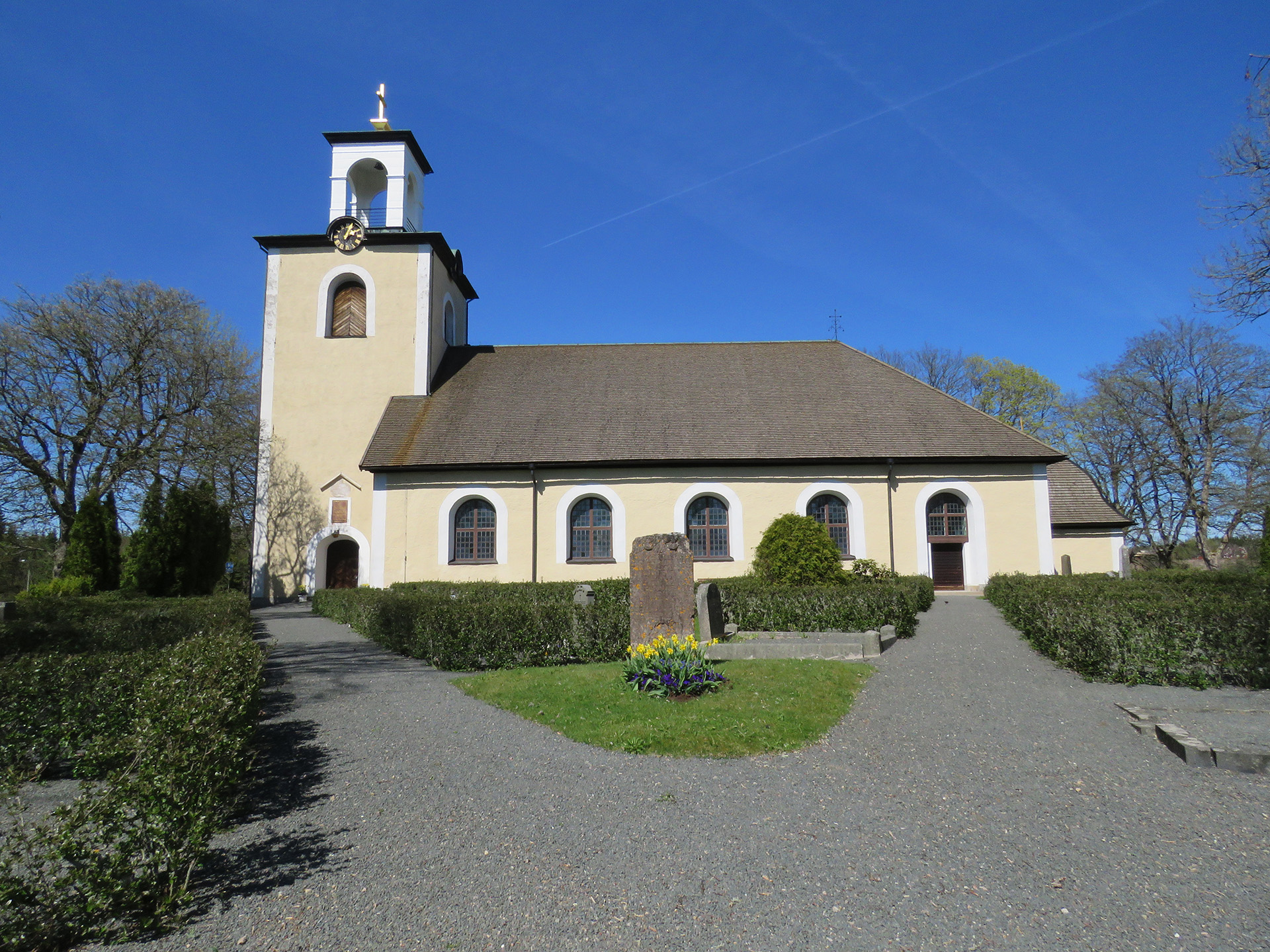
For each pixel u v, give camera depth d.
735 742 7.11
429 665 12.29
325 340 27.73
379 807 5.91
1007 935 3.84
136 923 4.15
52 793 6.68
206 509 27.06
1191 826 5.19
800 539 18.23
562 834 5.24
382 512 24.06
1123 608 10.04
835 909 4.12
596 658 12.16
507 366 29.03
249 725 7.04
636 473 23.80
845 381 27.42
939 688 9.34
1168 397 38.25
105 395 30.34
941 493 23.69
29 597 26.45
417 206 30.47
